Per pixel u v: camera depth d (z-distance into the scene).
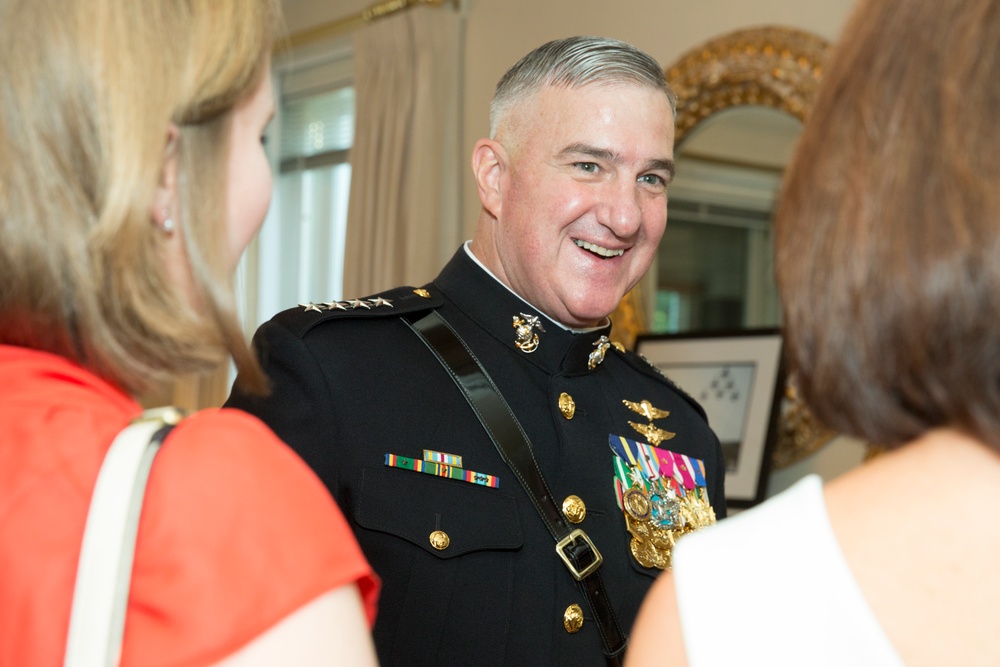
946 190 0.51
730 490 2.67
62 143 0.59
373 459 1.29
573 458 1.38
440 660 1.23
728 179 2.83
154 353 0.62
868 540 0.53
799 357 0.57
